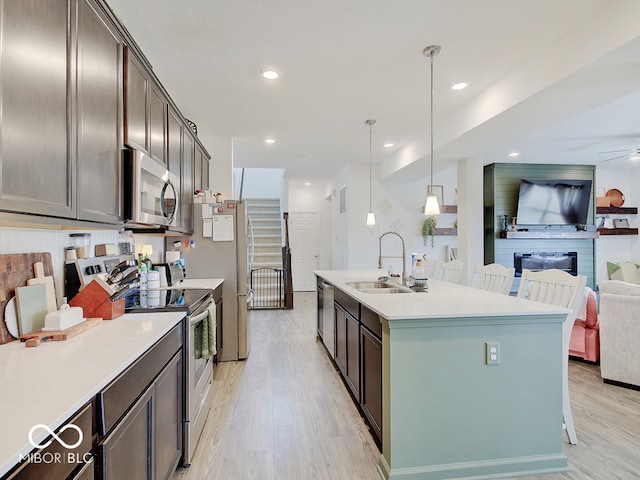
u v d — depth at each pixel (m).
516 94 2.72
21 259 1.51
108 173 1.61
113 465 1.08
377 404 2.03
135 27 2.18
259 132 4.37
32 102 1.08
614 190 7.27
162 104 2.41
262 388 2.96
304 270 8.84
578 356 3.53
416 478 1.81
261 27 2.19
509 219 6.48
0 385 0.99
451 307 1.96
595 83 2.36
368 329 2.21
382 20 2.12
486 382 1.87
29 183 1.07
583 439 2.18
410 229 6.54
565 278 2.20
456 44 2.39
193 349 2.05
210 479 1.84
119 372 1.14
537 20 2.12
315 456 2.03
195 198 3.61
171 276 3.16
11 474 0.68
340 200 7.21
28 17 1.07
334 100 3.36
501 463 1.87
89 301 1.77
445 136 3.85
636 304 2.84
